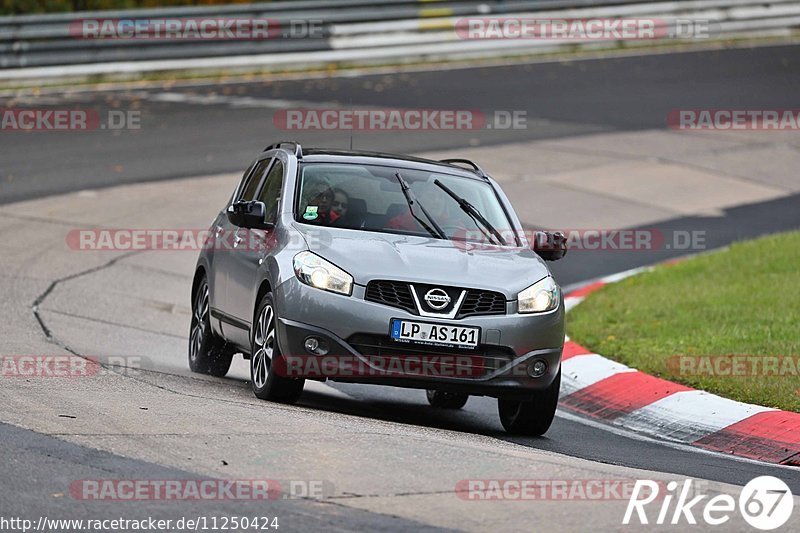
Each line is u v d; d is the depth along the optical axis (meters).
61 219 65.25
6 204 67.94
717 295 50.53
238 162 80.19
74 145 84.00
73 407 28.20
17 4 116.00
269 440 25.91
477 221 34.81
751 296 49.59
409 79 112.00
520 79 113.25
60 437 24.89
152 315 48.94
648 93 108.50
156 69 110.06
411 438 27.47
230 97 101.81
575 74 116.19
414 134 90.06
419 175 36.03
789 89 110.69
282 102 99.69
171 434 25.86
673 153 89.50
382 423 30.02
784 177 84.88
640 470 26.84
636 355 41.56
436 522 20.75
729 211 75.25
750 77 115.50
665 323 46.56
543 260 35.62
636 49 130.25
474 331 30.78
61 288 51.31
